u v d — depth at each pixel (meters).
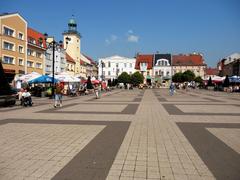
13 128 9.69
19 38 45.75
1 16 40.88
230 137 8.22
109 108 16.97
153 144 7.28
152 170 5.22
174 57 101.69
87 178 4.79
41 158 5.98
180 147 6.98
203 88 71.62
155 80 97.88
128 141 7.62
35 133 8.76
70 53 75.44
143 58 101.19
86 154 6.29
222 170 5.24
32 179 4.74
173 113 14.20
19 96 23.02
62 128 9.70
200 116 13.02
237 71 77.44
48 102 22.41
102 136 8.30
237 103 21.08
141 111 15.16
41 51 54.53
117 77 89.62
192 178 4.82
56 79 29.78
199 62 98.50
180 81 84.38
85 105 19.30
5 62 42.12
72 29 76.06
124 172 5.10
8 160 5.84
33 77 28.95
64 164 5.55
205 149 6.80
